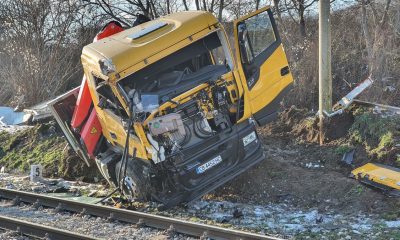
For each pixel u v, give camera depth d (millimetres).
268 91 9547
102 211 9102
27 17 22172
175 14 9820
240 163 9406
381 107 11406
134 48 8789
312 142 11547
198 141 8984
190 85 8852
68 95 11141
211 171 9172
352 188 9234
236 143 9242
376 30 13898
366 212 8633
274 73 9633
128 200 9797
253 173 10367
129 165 9555
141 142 8695
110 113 9438
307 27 17141
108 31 10641
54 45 22203
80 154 11703
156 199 9445
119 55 8695
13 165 14336
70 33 22391
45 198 10055
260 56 9414
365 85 11828
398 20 14508
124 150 9125
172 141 8680
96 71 8992
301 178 10031
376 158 10055
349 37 15203
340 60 14539
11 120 18734
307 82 13781
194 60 9250
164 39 8867
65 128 11289
